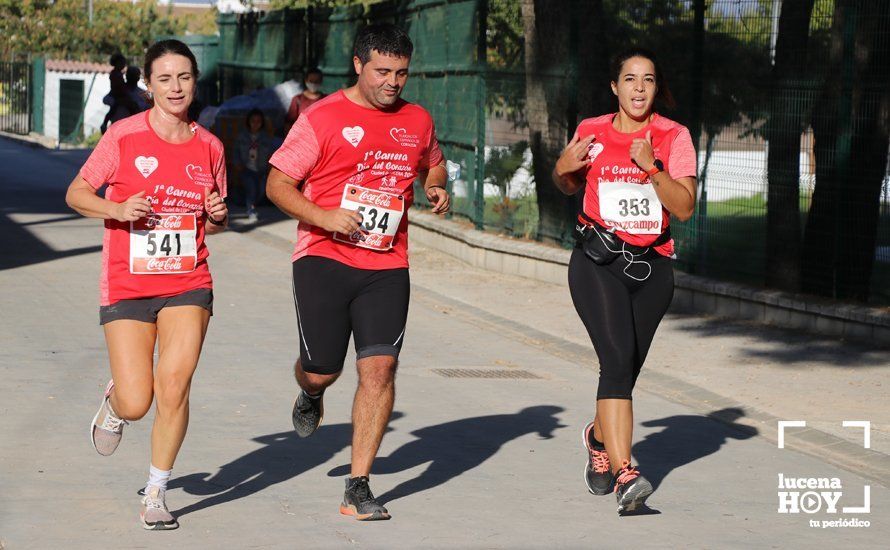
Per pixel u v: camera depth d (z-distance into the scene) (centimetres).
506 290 1716
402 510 764
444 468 867
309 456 877
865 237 1414
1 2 6750
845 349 1343
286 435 931
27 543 676
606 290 770
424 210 2236
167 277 706
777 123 1498
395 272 750
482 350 1317
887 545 732
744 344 1370
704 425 1027
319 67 2769
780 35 1485
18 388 1034
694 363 1275
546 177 1834
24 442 876
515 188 1905
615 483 771
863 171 1412
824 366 1266
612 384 761
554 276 1769
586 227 780
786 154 1491
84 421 939
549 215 1834
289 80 2992
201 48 3819
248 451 885
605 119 780
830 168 1446
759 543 727
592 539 721
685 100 1611
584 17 1748
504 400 1089
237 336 1316
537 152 1844
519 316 1527
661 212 769
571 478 852
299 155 730
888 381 1204
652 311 781
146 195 699
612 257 769
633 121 770
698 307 1569
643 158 744
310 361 754
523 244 1842
